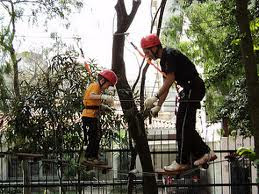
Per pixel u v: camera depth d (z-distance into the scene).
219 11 12.24
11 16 11.36
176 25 14.01
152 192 9.53
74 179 11.59
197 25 13.65
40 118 9.58
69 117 9.46
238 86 11.88
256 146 7.55
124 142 10.29
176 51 6.43
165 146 15.80
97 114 7.55
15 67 10.59
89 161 7.51
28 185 9.70
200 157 6.48
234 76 12.45
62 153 9.58
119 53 9.41
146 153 9.45
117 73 9.28
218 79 12.26
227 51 12.00
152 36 6.43
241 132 11.77
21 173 12.59
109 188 14.05
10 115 9.77
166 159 15.66
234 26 11.49
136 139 9.34
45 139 9.52
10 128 9.71
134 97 9.20
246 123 11.59
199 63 15.13
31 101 9.53
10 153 8.75
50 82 9.57
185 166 6.54
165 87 6.29
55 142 9.27
